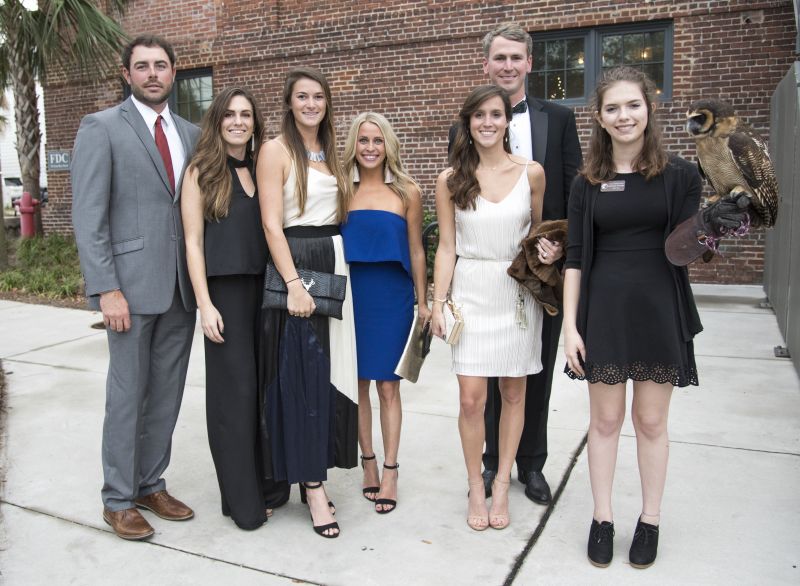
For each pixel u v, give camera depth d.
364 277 3.16
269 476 3.00
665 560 2.70
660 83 8.64
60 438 4.18
